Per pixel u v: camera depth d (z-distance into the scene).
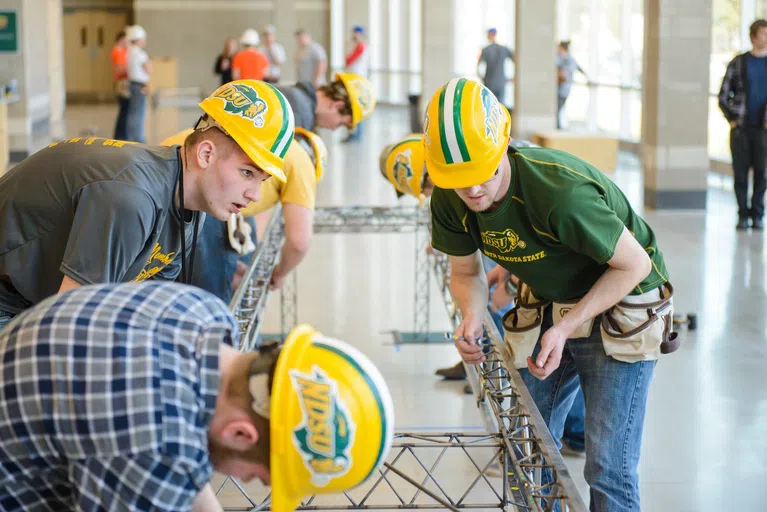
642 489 4.16
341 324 6.77
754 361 5.86
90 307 1.47
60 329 1.43
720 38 13.80
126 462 1.40
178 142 4.06
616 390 2.84
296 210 4.24
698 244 9.09
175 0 23.67
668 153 10.74
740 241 9.20
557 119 17.11
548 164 2.59
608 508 2.80
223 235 4.14
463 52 25.05
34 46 16.16
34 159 2.39
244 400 1.45
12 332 1.47
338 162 14.83
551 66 14.14
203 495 1.68
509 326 3.10
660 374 5.64
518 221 2.66
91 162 2.32
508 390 3.00
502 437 2.52
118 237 2.27
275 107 2.44
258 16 23.81
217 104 2.42
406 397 5.33
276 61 19.14
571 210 2.51
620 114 16.98
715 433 4.79
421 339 6.39
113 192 2.27
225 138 2.41
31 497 1.47
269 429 1.43
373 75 27.53
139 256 2.41
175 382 1.42
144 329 1.45
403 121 21.95
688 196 10.80
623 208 2.79
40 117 16.81
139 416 1.39
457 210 2.82
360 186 12.49
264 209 4.29
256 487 4.12
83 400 1.39
